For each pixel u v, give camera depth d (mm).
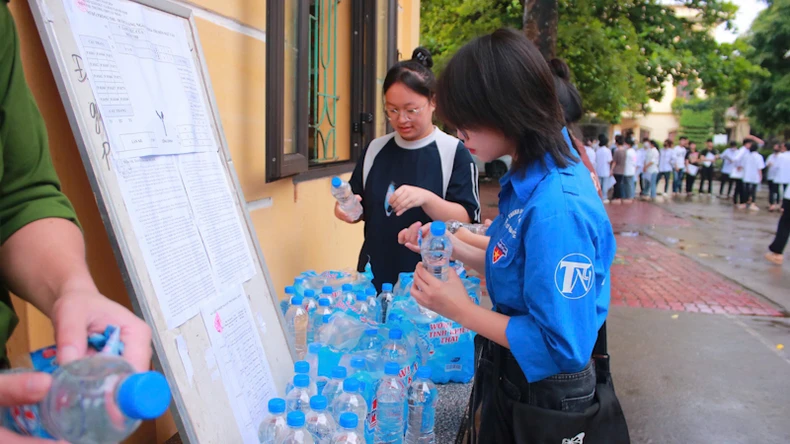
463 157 2607
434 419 1857
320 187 3100
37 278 899
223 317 1316
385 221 2631
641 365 4652
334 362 1665
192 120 1418
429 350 2117
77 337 754
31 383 610
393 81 2488
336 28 3570
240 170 2162
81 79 1072
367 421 1521
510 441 1508
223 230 1433
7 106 922
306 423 1347
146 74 1266
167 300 1134
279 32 2246
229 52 2045
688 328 5621
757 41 25734
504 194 1600
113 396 606
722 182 19109
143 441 1608
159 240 1169
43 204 951
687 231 11648
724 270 8195
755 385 4305
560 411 1429
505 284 1487
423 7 13844
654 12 14953
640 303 6477
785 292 7062
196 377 1155
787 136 26766
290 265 2709
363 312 2133
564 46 12211
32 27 1208
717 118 35500
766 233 11594
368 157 2744
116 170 1102
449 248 1645
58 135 1289
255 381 1374
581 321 1330
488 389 1575
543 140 1396
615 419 1501
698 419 3770
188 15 1497
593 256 1348
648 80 15812
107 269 1460
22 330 1217
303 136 2670
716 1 15219
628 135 18734
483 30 12711
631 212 14602
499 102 1372
